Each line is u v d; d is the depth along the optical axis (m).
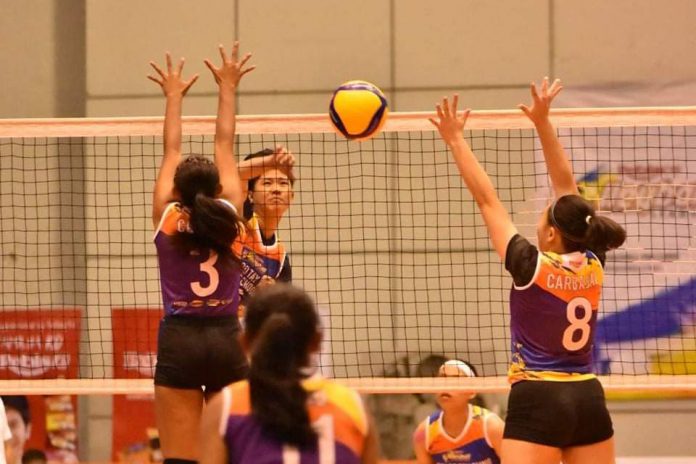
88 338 14.72
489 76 15.15
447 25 15.24
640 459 14.57
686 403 14.82
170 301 6.65
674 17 15.05
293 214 14.76
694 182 14.30
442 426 10.23
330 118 7.56
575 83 15.05
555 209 6.61
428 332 14.76
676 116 8.45
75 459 14.71
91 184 15.12
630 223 14.38
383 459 14.63
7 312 14.95
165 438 6.63
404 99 15.21
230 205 6.65
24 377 14.66
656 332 14.38
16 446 14.67
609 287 14.48
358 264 13.80
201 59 15.30
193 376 6.57
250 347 4.32
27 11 15.74
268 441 4.11
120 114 15.30
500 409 14.61
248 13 15.38
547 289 6.43
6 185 15.26
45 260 15.21
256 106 15.30
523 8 15.17
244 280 8.13
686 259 14.27
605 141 14.44
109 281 14.98
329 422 4.18
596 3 15.11
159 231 6.64
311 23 15.34
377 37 15.28
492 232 6.71
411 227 14.77
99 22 15.41
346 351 14.66
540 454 6.42
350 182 14.81
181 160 6.88
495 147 14.48
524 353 6.56
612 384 8.66
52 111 15.64
